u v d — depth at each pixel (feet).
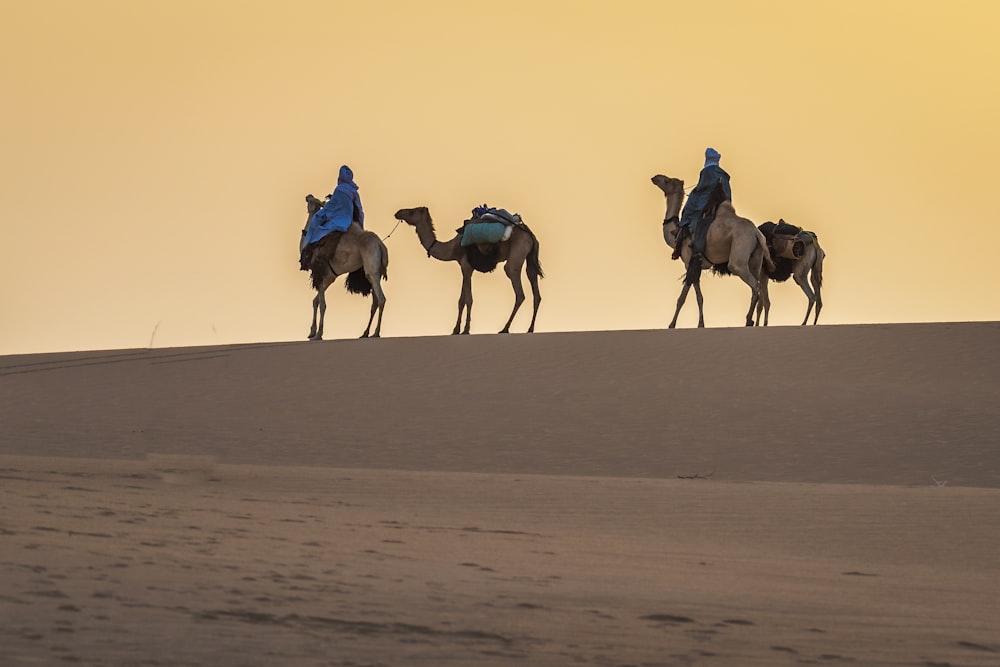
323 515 70.79
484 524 72.43
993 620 47.55
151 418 149.79
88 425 146.00
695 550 65.87
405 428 144.05
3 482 76.48
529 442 137.08
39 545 48.75
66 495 69.62
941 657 39.63
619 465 126.72
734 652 38.86
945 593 54.44
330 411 153.17
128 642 33.40
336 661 33.24
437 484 95.61
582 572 54.44
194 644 33.86
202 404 157.89
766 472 123.95
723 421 144.77
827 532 75.20
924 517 81.51
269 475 98.58
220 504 72.38
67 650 31.83
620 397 156.76
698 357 175.94
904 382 161.99
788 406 150.71
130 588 41.24
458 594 46.06
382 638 37.01
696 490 95.09
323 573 48.34
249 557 50.96
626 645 38.86
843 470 124.47
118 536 53.52
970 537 74.08
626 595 48.52
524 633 39.60
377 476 100.78
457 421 147.02
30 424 146.41
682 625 42.88
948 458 128.67
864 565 63.41
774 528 76.18
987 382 161.38
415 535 63.87
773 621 44.65
